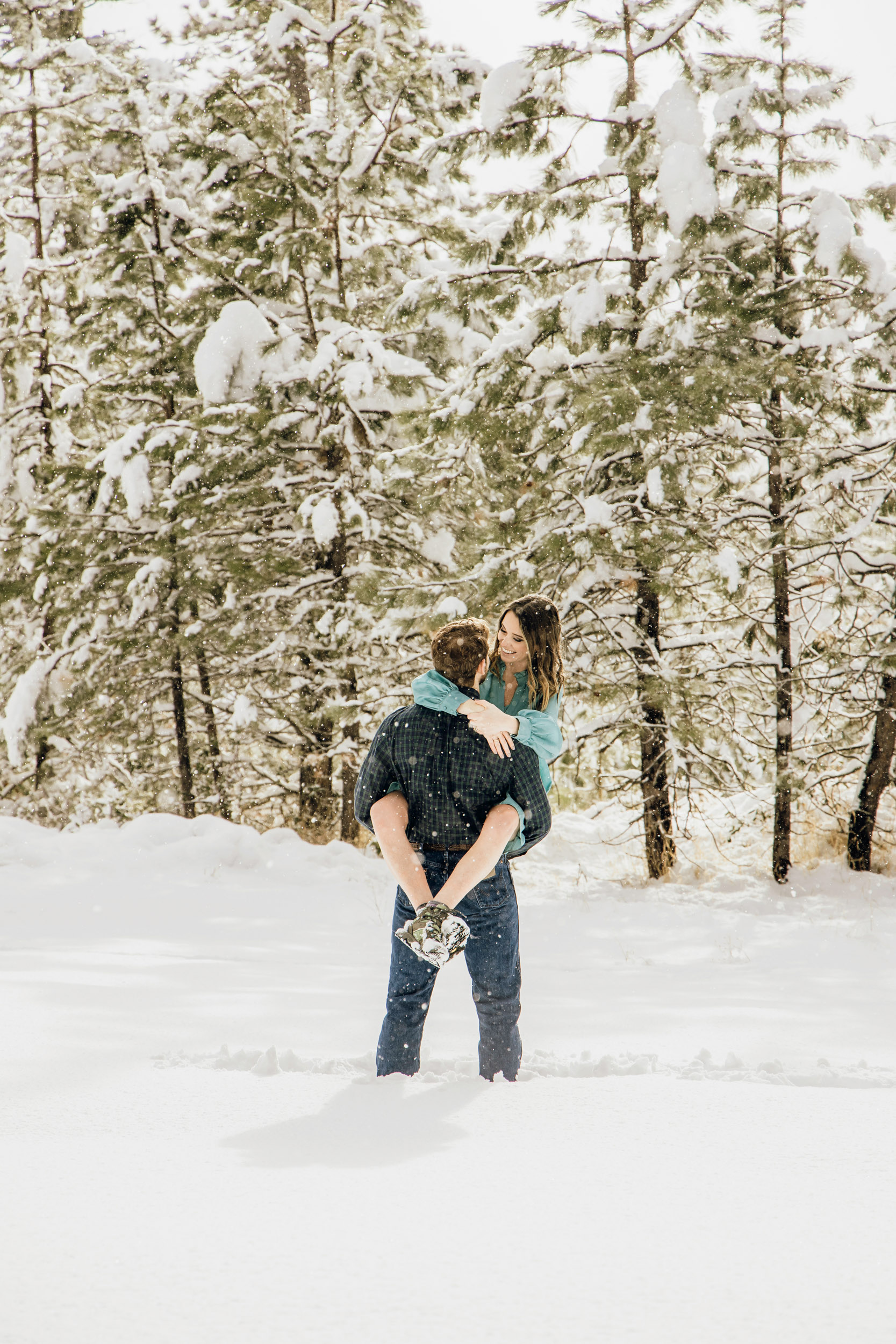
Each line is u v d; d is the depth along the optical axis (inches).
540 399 437.1
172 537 551.8
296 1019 153.0
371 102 532.4
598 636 457.4
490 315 514.9
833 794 474.6
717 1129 87.9
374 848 531.5
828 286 412.8
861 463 433.7
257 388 517.0
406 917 111.1
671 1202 71.0
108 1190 73.2
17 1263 60.8
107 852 392.2
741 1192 72.9
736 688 459.8
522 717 111.8
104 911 318.3
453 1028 156.0
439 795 106.8
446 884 101.0
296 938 293.0
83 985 172.6
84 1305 55.6
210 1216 68.4
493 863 103.5
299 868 392.5
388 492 488.4
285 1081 106.3
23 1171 77.2
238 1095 100.0
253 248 544.4
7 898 328.8
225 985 185.9
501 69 428.8
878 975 241.9
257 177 534.0
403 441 530.0
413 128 538.6
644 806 471.2
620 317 430.3
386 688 532.4
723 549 412.5
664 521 422.9
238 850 396.8
